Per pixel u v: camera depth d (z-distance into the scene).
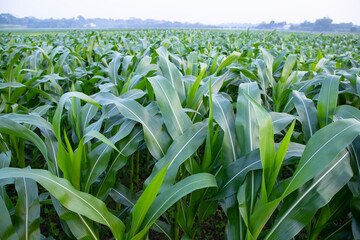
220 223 1.84
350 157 1.11
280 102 2.38
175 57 3.12
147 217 0.95
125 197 1.45
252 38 10.59
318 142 0.93
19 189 1.04
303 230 1.75
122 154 1.34
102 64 3.69
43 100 2.41
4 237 0.83
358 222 1.03
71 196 0.84
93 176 1.22
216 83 1.97
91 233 0.99
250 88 1.55
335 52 6.70
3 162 1.28
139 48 5.11
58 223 1.80
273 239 0.94
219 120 1.32
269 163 0.95
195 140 1.28
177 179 1.69
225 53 4.98
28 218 0.99
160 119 1.59
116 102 1.45
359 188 1.06
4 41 7.30
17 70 2.57
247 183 1.09
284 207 1.06
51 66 2.91
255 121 1.28
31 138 1.06
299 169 0.88
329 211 1.16
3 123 0.99
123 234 0.93
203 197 1.22
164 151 1.36
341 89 2.41
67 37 9.76
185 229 1.29
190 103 1.69
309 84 2.29
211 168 1.28
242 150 1.23
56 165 1.33
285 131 2.13
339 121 0.97
